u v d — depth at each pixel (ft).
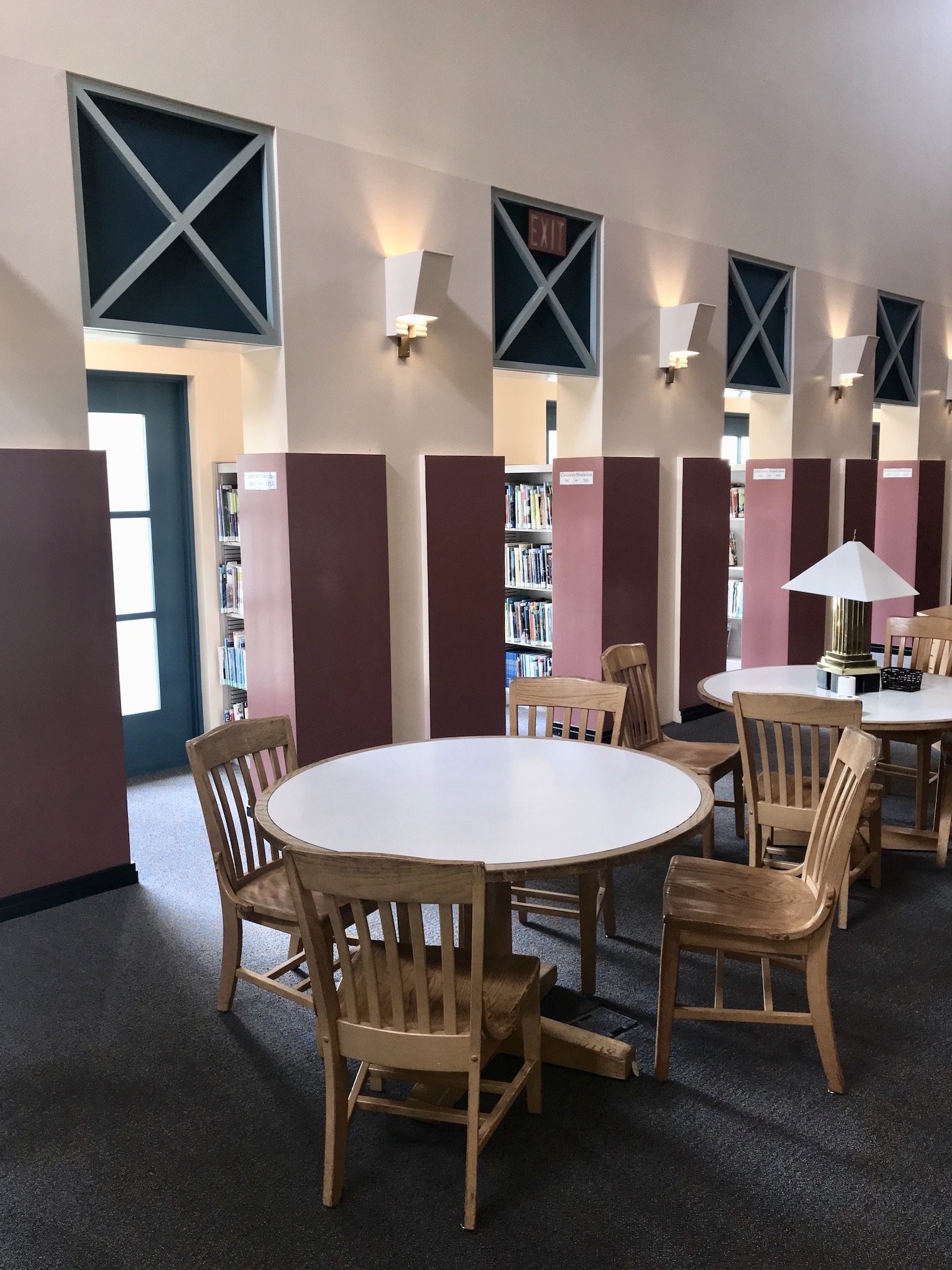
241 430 18.65
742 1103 8.11
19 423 11.43
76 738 12.17
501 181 16.53
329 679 14.61
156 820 15.44
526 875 6.93
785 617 23.95
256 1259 6.54
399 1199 7.08
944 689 13.64
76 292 11.73
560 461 19.26
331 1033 6.82
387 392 15.23
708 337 21.01
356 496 14.66
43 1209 7.02
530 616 20.54
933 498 29.32
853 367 24.53
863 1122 7.86
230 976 9.53
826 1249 6.55
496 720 17.25
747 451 31.96
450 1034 6.59
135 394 17.58
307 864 6.42
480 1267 6.44
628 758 9.93
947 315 29.37
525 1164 7.41
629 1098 8.20
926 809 14.69
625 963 10.54
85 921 11.73
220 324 13.38
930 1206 6.95
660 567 20.53
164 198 12.55
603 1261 6.47
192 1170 7.41
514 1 16.39
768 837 11.23
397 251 15.10
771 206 22.33
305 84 13.79
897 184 26.43
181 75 12.53
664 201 19.54
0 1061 8.84
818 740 10.39
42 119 11.30
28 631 11.62
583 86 17.70
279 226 13.64
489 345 16.58
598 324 18.52
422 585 16.07
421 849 7.31
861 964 10.48
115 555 17.72
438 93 15.44
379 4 14.55
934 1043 8.99
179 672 18.76
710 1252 6.54
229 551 18.83
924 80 26.91
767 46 21.58
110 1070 8.69
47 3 11.27
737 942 8.14
